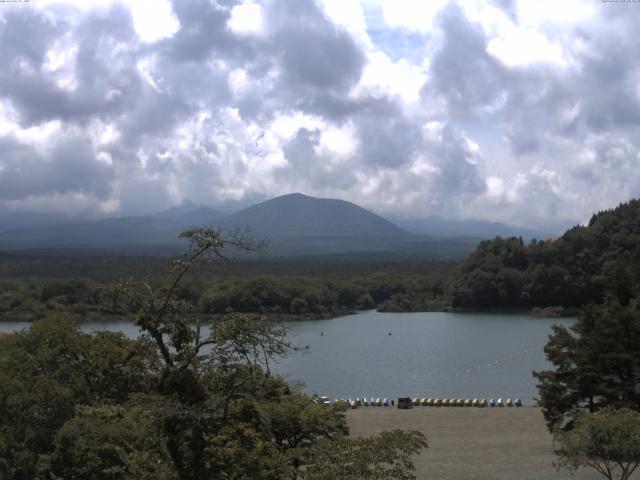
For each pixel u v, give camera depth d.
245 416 21.94
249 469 20.89
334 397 80.56
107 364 37.25
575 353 48.66
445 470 41.41
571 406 49.06
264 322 20.47
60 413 33.41
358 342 133.25
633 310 49.91
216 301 134.50
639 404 46.88
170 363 20.31
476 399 75.69
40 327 39.22
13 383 33.62
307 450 23.06
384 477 21.16
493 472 40.62
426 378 93.25
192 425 19.89
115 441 28.69
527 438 52.97
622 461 30.61
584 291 198.00
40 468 30.00
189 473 20.09
